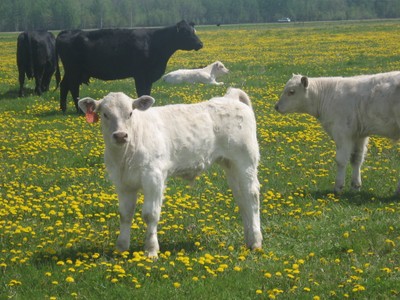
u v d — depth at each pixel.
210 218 10.95
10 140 17.08
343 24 100.88
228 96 10.14
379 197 12.23
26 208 11.21
